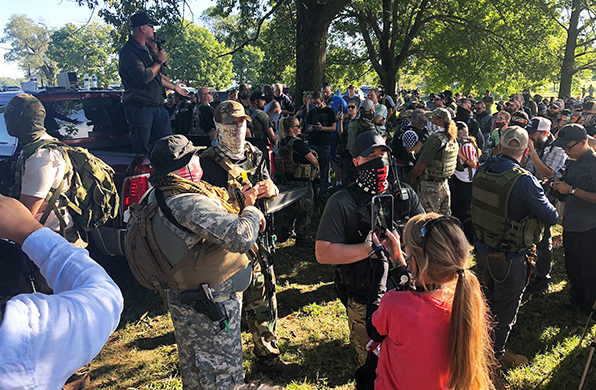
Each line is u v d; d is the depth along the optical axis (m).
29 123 2.97
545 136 5.96
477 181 3.32
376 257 2.25
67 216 3.15
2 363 0.67
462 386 1.62
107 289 0.88
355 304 2.49
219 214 2.15
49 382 0.73
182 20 8.84
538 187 3.07
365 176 2.35
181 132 8.70
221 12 15.77
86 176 3.19
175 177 2.21
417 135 6.08
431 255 1.67
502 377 3.28
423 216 1.82
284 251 5.91
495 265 3.24
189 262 2.23
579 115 7.62
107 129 5.42
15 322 0.71
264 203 2.96
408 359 1.68
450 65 20.55
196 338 2.35
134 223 2.29
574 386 3.34
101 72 52.31
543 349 3.84
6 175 4.30
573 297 4.43
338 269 2.61
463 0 18.16
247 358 3.61
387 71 19.23
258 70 18.70
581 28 19.89
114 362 3.58
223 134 2.77
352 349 3.76
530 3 18.16
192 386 2.41
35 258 0.90
